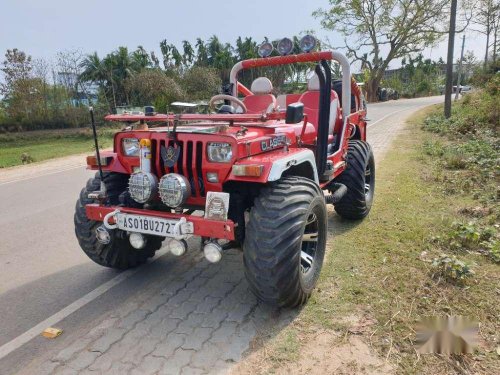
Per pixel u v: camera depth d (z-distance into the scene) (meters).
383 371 2.46
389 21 39.47
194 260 4.27
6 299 3.64
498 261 3.74
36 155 16.05
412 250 4.05
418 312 3.02
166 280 3.84
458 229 4.36
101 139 20.38
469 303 3.11
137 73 33.72
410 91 53.62
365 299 3.21
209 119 3.05
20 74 28.73
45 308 3.44
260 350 2.71
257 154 3.12
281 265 2.77
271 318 3.08
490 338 2.72
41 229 5.64
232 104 5.08
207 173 3.07
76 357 2.75
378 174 7.51
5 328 3.17
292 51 4.64
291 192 2.96
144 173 3.14
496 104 12.89
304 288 3.03
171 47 50.66
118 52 36.28
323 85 3.78
